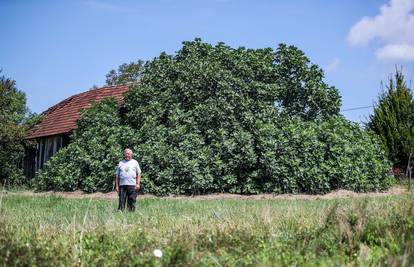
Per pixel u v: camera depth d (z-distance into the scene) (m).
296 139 22.66
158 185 23.16
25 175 31.88
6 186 28.84
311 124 24.22
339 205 9.25
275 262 5.75
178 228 7.92
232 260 5.95
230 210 10.30
